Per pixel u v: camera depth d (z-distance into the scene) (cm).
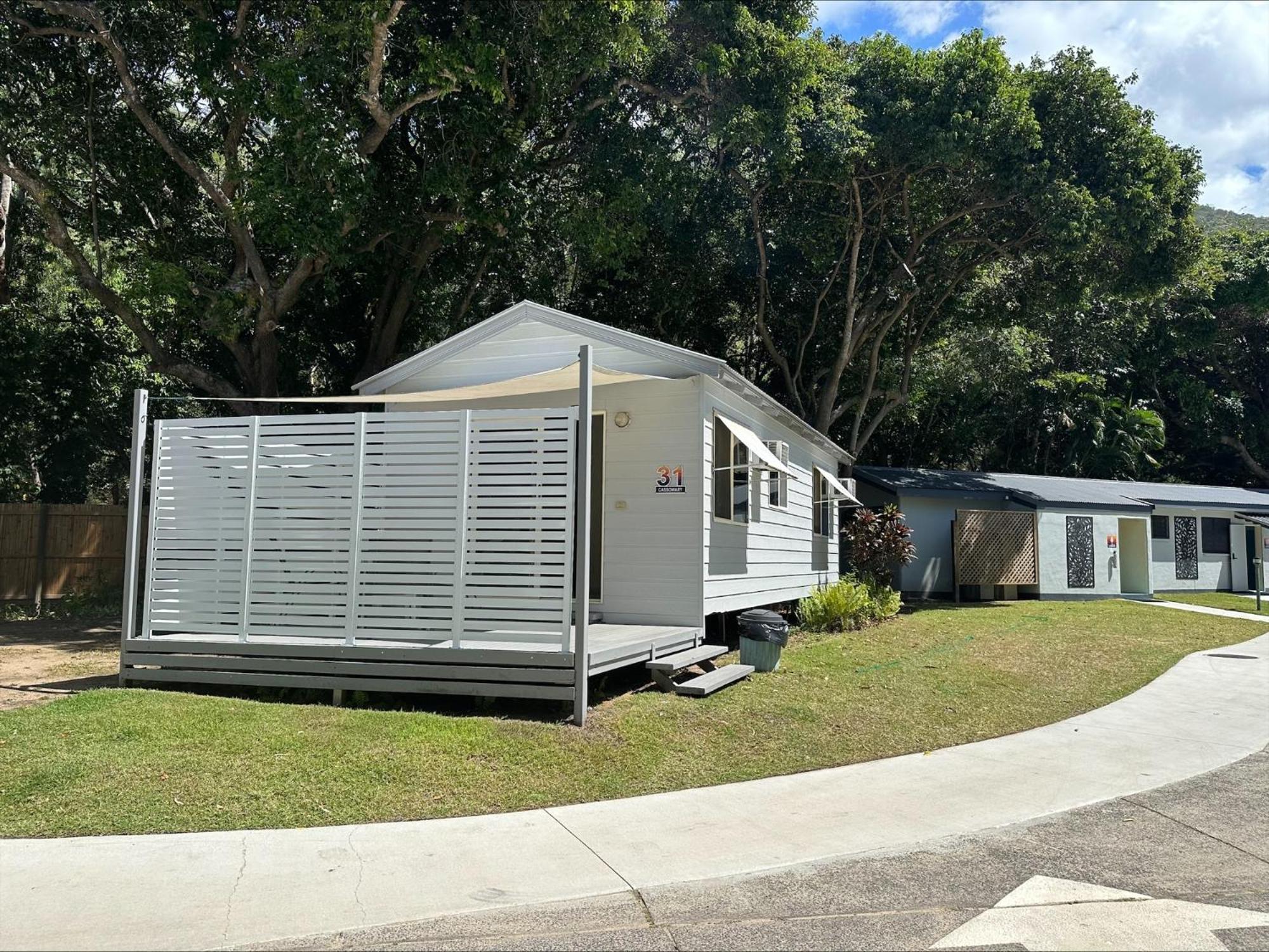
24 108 1603
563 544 777
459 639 790
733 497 1187
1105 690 1066
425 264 1823
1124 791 669
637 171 1809
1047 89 2014
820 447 1791
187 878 476
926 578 2325
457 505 805
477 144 1580
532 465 790
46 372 2003
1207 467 3997
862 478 2361
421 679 792
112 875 479
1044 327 3138
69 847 517
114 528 1777
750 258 2288
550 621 774
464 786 622
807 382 2661
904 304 2336
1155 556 2741
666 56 1753
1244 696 1052
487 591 789
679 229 2094
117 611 1664
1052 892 475
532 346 1119
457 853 519
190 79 1614
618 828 566
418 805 593
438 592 802
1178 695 1052
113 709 748
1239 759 768
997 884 485
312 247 1362
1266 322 3575
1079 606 2070
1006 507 2425
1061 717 926
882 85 1981
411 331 2033
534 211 1859
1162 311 3416
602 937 416
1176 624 1723
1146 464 3706
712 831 564
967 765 735
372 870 491
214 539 866
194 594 867
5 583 1647
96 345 2052
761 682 967
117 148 1634
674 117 1933
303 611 836
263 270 1528
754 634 1035
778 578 1438
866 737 804
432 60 1362
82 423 2103
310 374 2122
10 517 1661
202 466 878
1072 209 1894
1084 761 753
